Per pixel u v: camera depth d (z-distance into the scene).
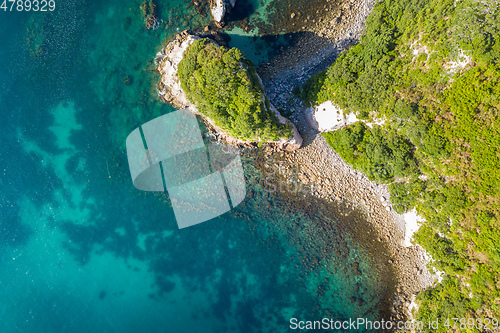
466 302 19.33
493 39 15.68
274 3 23.62
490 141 16.86
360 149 22.00
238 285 24.28
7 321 24.39
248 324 23.89
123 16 24.23
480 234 18.47
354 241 23.59
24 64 24.16
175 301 24.31
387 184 22.91
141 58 24.48
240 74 19.94
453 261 19.86
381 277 23.19
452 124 17.84
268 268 24.22
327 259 23.83
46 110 24.56
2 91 24.38
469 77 16.61
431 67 17.83
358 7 22.98
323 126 23.34
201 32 24.12
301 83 23.80
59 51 24.17
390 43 19.69
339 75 21.50
